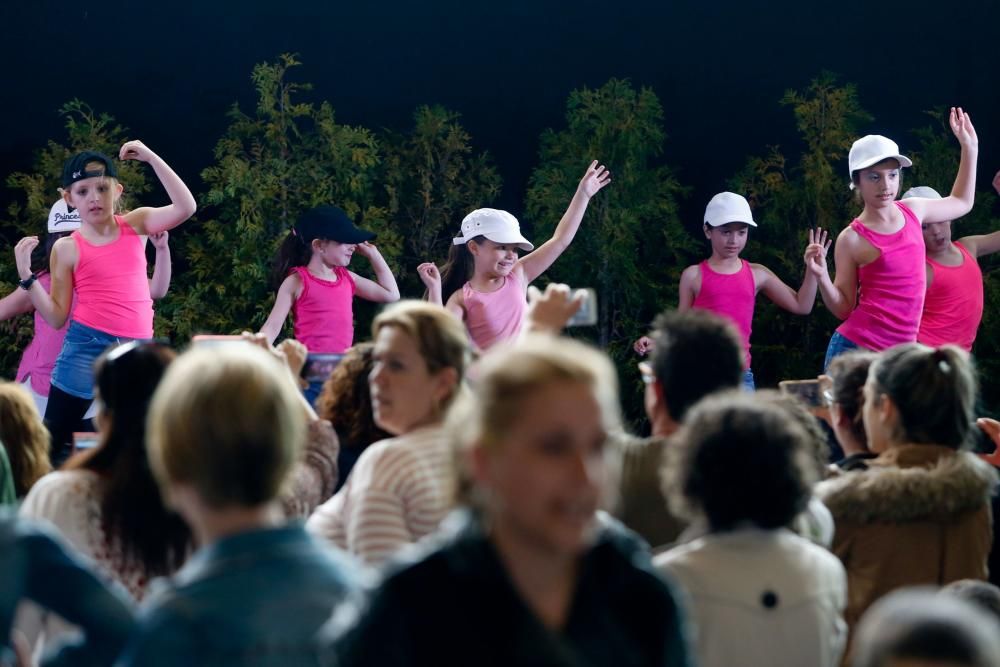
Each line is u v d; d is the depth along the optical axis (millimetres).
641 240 9828
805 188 9531
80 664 2188
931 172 9672
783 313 9617
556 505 1818
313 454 3650
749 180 9820
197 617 1974
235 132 9547
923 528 3279
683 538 2674
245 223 9133
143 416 2809
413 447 2885
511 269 7805
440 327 3018
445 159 9734
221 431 2037
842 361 3900
